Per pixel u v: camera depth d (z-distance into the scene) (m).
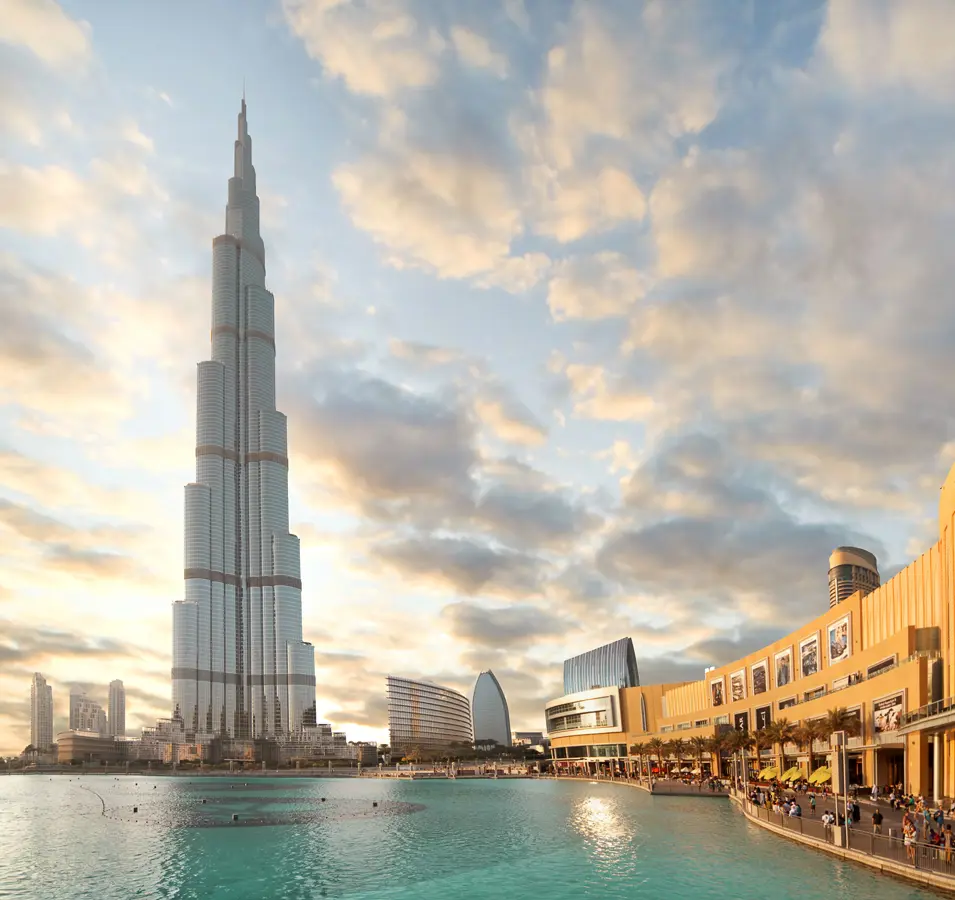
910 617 73.75
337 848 64.88
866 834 44.03
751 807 70.06
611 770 181.75
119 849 66.81
